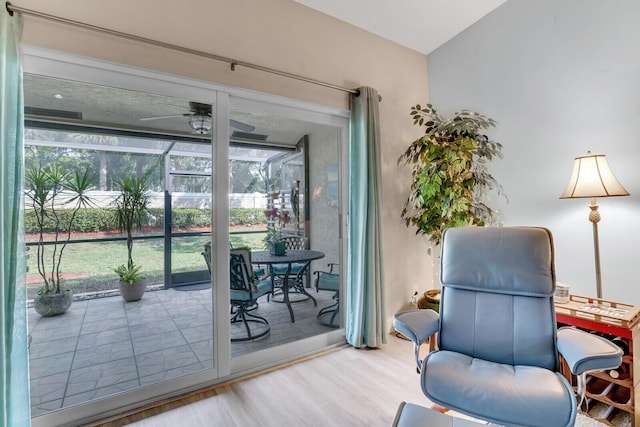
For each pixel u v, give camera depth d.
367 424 1.74
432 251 3.50
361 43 2.92
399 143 3.20
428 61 3.50
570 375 1.75
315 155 2.73
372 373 2.28
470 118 2.79
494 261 1.69
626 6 2.21
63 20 1.64
